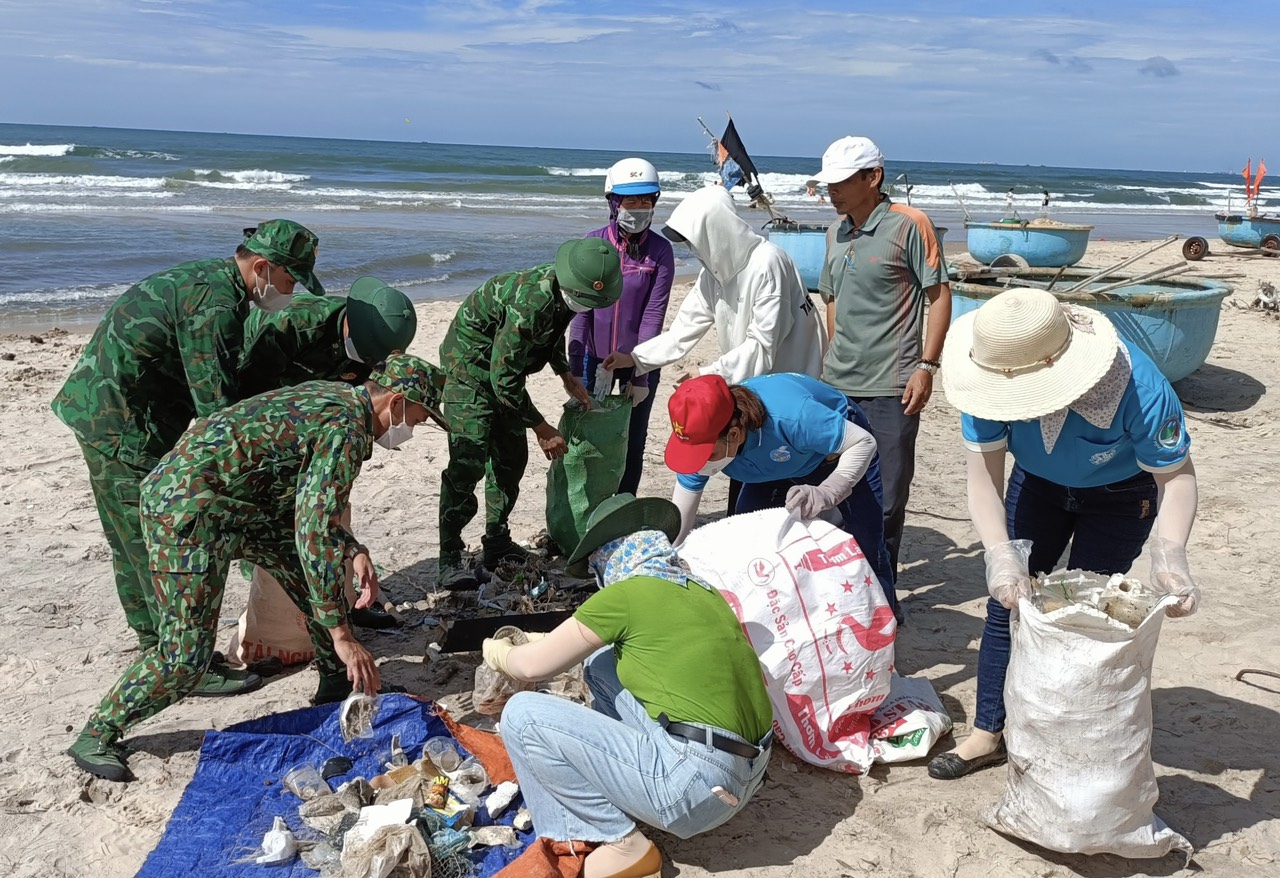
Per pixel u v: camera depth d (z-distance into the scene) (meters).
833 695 4.01
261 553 4.13
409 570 5.85
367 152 100.81
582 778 3.28
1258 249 23.02
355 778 3.81
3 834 3.58
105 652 4.86
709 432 3.81
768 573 4.00
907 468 5.12
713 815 3.28
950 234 30.56
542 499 7.14
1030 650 3.35
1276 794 3.89
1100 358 3.26
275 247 4.11
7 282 15.46
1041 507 3.93
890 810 3.80
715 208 4.87
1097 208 57.22
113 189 36.62
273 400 3.77
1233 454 8.08
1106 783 3.31
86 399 4.21
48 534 6.30
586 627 3.31
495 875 3.29
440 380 3.90
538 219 32.38
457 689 4.58
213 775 3.81
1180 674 4.78
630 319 6.05
